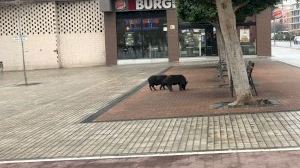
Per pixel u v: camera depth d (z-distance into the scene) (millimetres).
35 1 40656
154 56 39469
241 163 7469
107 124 11859
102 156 8570
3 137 11250
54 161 8461
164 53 39344
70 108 15609
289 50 52500
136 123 11680
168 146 8992
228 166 7355
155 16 39250
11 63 41344
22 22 41031
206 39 39125
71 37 40844
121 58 39812
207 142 9086
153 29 39375
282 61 32656
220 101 14344
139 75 27391
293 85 17438
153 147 9000
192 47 39281
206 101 14609
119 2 38906
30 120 13695
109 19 39469
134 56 39656
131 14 39375
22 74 36031
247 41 38781
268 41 38562
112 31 39562
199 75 24656
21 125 12906
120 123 11836
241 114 11781
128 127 11219
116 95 18234
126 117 12688
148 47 39469
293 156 7680
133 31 39531
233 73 13023
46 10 40688
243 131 9844
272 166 7199
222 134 9703
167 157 8180
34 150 9531
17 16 41094
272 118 11008
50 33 40812
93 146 9477
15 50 41281
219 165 7445
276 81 19234
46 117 14023
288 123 10336
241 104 12906
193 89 18391
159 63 38281
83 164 8117
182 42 39312
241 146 8578
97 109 14828
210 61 37281
